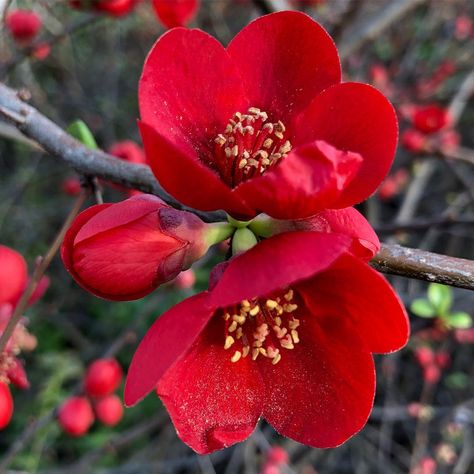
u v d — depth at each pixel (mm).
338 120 127
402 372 495
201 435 129
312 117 128
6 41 321
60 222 529
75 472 373
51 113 528
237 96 133
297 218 122
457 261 137
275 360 132
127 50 635
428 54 590
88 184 160
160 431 464
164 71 124
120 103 620
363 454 474
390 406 439
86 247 126
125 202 131
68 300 514
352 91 124
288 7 239
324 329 131
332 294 126
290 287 133
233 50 132
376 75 458
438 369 417
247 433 131
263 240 125
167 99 126
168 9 241
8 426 435
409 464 461
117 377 295
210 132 133
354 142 126
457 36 562
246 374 135
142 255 128
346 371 129
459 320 253
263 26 132
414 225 247
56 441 437
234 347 135
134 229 127
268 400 135
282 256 114
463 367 512
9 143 587
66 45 558
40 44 302
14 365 183
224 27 575
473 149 595
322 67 133
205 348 133
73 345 503
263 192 115
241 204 116
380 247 135
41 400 403
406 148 353
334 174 113
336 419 130
